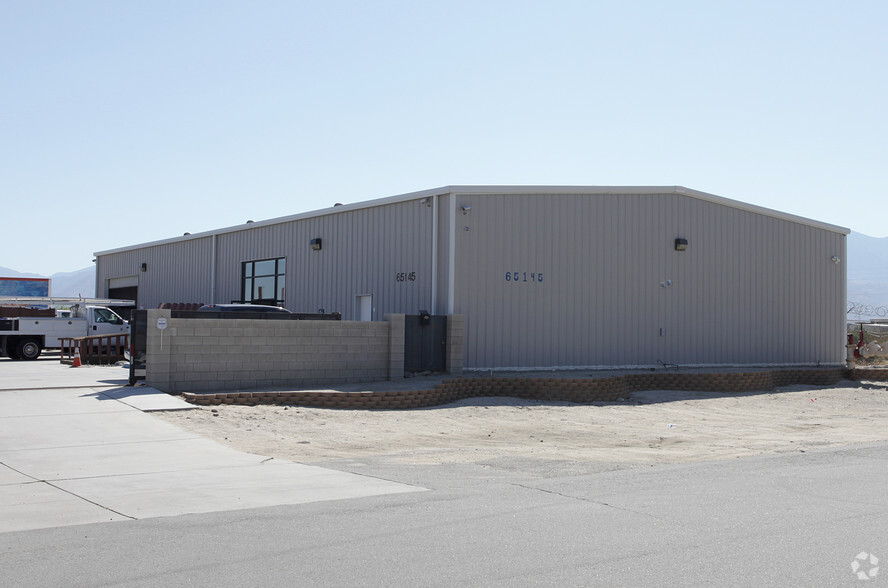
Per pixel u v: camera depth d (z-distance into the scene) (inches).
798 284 1096.8
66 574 235.8
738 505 328.2
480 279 884.0
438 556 251.8
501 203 896.3
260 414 620.4
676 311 976.9
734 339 1026.7
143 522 302.5
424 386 756.6
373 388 738.2
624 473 414.0
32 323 1191.6
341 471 419.2
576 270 920.3
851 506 326.6
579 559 247.9
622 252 944.9
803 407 794.8
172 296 1496.1
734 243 1031.6
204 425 566.9
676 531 283.3
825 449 513.3
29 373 886.4
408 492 360.2
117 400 637.3
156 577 232.2
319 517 308.0
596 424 655.8
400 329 809.5
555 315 909.8
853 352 1168.2
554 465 445.4
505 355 887.7
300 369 756.6
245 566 242.5
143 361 725.3
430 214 918.4
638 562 244.8
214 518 308.0
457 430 604.1
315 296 1115.9
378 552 256.7
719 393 871.7
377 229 1005.8
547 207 912.3
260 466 429.7
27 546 267.6
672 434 609.9
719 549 259.8
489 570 237.1
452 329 847.1
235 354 724.0
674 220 979.3
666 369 959.0
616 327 937.5
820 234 1127.0
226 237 1337.4
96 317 1234.6
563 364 909.2
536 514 311.3
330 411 658.8
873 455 478.0
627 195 949.2
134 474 404.5
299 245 1155.3
